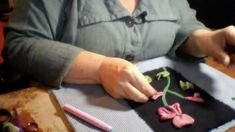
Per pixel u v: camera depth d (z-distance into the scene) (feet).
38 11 2.34
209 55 2.53
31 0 2.34
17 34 2.36
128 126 1.83
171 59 2.76
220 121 1.91
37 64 2.22
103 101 2.06
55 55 2.21
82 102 2.04
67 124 1.82
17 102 1.98
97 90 2.18
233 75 2.53
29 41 2.32
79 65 2.20
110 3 2.49
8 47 2.35
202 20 4.22
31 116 1.86
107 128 1.78
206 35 2.60
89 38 2.40
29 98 2.03
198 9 4.24
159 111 1.95
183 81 2.34
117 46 2.47
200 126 1.85
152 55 2.73
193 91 2.22
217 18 4.10
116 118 1.90
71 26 2.38
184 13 2.99
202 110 2.01
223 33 2.42
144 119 1.89
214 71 2.56
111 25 2.45
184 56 2.80
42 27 2.37
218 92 2.24
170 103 2.06
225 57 2.34
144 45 2.62
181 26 2.92
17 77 2.64
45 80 2.21
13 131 1.65
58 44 2.31
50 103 2.00
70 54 2.22
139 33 2.58
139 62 2.66
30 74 2.29
